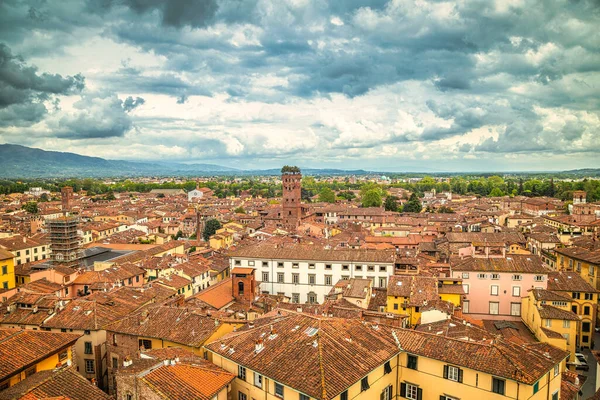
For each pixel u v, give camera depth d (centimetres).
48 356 5469
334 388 4534
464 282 11288
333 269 12088
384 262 11794
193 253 16412
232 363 5466
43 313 8144
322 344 5169
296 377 4741
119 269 12438
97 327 7619
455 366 5369
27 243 16512
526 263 11288
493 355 5322
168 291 10300
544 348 5997
